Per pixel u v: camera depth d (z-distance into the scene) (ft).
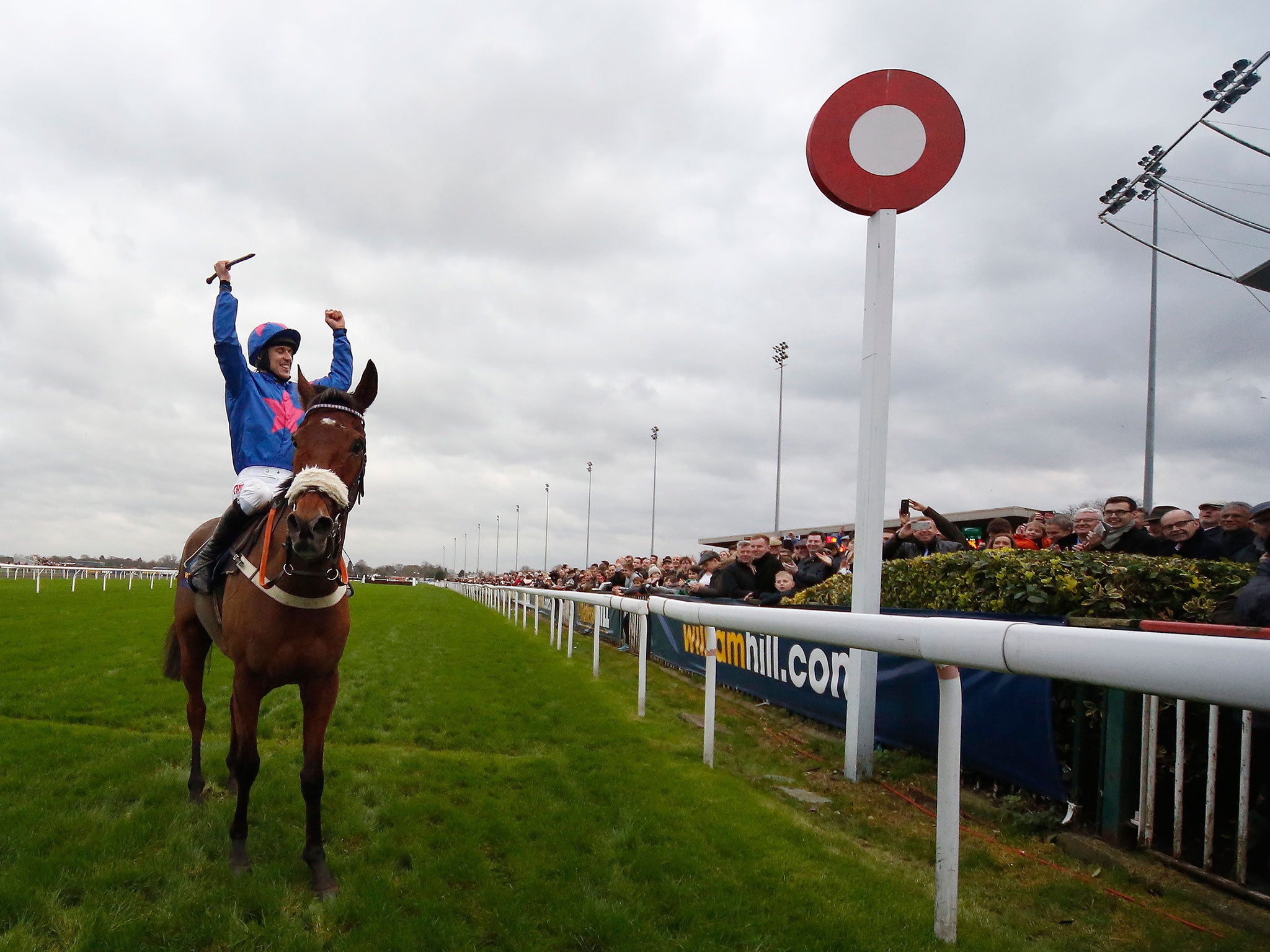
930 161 14.29
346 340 11.86
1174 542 15.60
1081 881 9.00
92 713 16.69
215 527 11.36
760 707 19.86
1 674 21.13
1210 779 8.73
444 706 18.49
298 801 10.82
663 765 13.51
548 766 13.07
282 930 7.11
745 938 7.31
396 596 82.07
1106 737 9.98
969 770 12.44
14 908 7.36
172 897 7.65
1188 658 4.69
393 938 7.03
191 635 11.06
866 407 14.20
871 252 14.39
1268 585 9.30
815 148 14.47
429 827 10.02
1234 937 7.62
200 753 11.02
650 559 44.47
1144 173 49.34
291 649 8.21
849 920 7.70
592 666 27.61
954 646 6.86
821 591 19.11
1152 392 54.13
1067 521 17.65
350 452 8.40
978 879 9.22
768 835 10.14
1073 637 5.63
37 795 10.69
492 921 7.59
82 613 39.34
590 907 7.75
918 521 20.31
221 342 9.78
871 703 13.52
